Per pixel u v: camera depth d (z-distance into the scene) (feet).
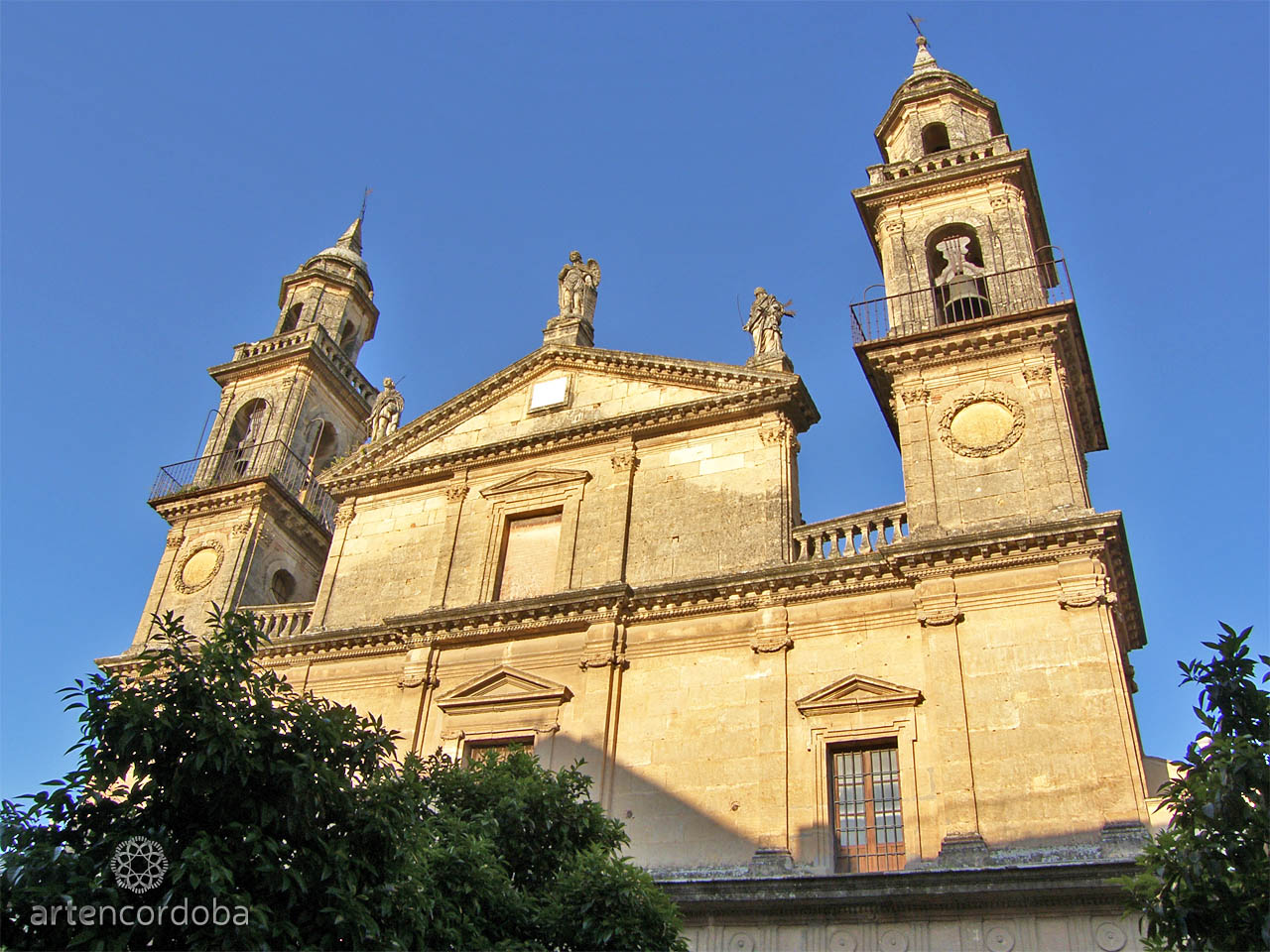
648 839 74.59
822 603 79.61
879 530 81.66
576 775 63.93
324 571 103.86
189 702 44.80
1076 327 85.40
